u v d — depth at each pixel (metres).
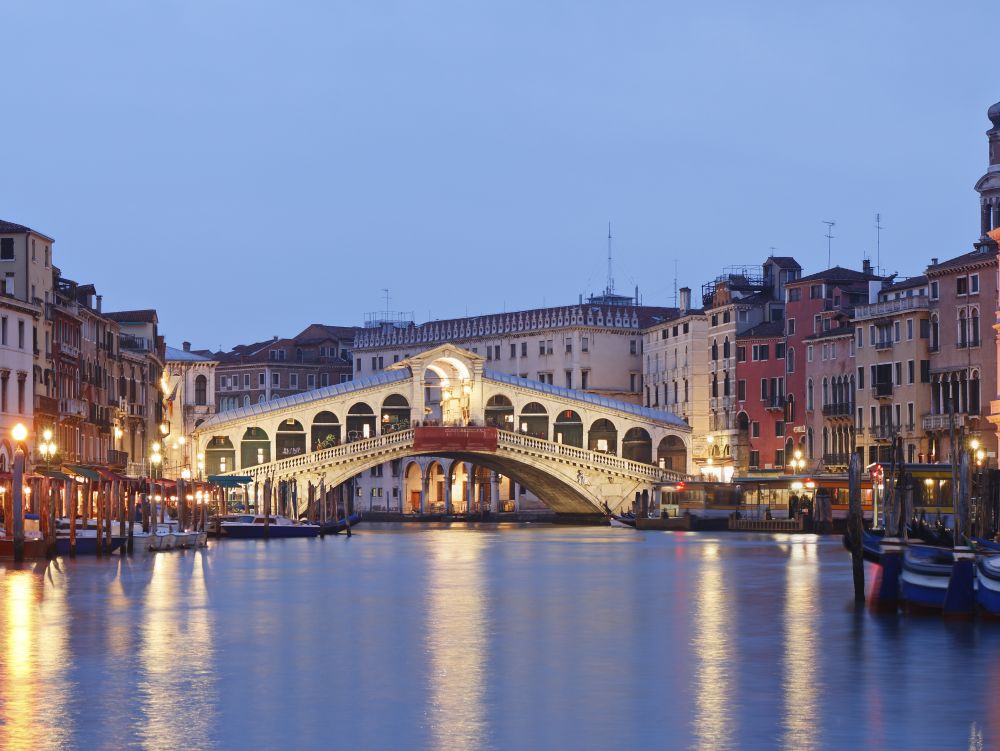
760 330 142.88
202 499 95.19
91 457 114.69
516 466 138.50
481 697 32.16
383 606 50.69
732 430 145.12
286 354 195.12
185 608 49.25
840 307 135.62
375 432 139.50
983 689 32.91
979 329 114.62
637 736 28.33
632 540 107.12
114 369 124.38
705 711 30.61
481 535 118.00
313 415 138.12
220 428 136.25
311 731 28.73
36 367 101.44
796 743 27.73
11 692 32.41
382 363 183.50
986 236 117.50
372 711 30.59
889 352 124.06
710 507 128.12
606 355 165.50
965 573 44.38
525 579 64.12
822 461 132.00
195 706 31.02
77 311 111.56
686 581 62.53
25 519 78.44
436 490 173.75
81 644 39.75
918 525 60.41
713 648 39.38
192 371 167.75
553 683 33.84
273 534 111.56
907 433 121.44
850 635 41.22
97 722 29.41
